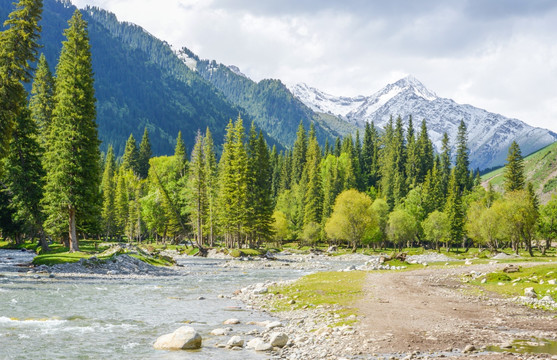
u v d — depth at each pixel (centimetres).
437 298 2642
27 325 1827
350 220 10556
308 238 12362
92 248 7225
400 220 11438
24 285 3084
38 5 4644
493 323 1847
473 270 4466
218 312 2317
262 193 9088
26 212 5744
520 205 8919
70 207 4997
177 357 1384
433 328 1731
